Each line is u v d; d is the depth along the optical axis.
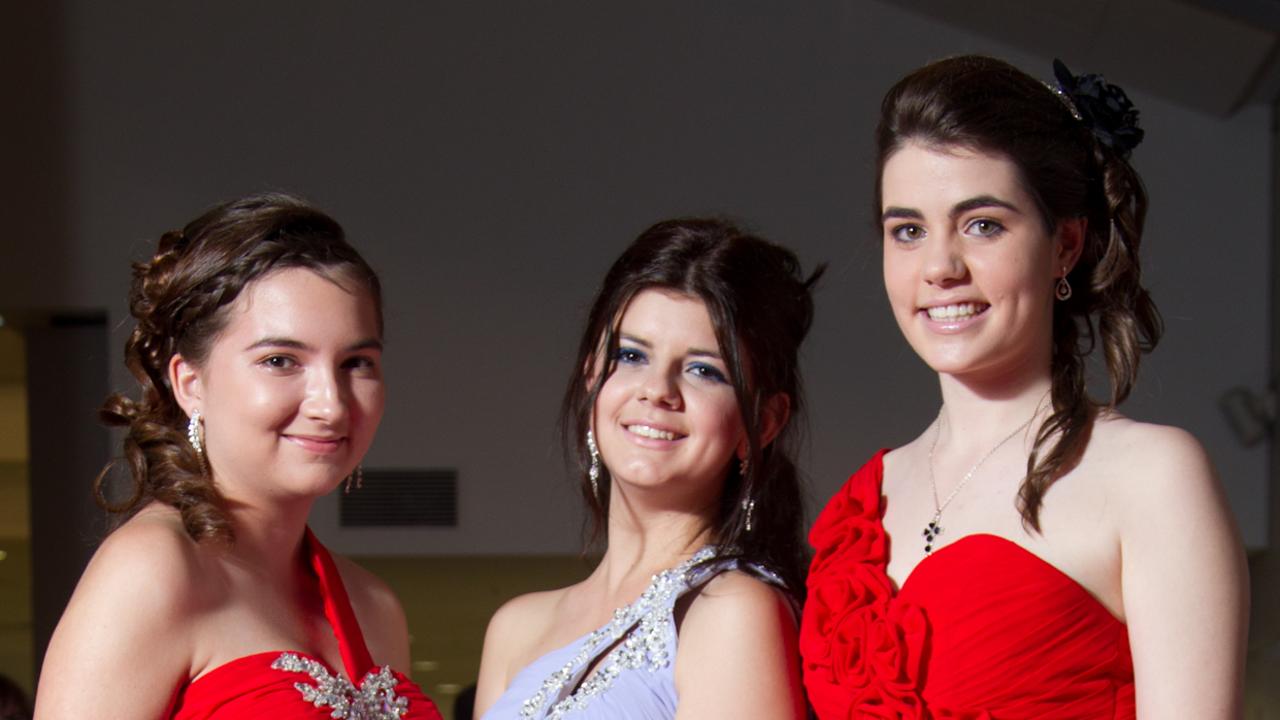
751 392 2.52
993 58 2.27
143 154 8.18
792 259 2.67
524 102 8.34
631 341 2.53
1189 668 1.97
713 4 8.29
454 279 8.35
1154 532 2.02
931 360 2.21
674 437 2.51
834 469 8.26
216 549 2.32
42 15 8.15
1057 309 2.28
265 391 2.30
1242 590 2.01
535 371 8.34
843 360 8.27
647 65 8.30
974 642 2.09
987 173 2.14
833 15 8.25
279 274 2.32
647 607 2.50
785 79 8.27
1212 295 8.16
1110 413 2.19
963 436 2.30
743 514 2.57
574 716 2.42
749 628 2.40
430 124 8.34
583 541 2.81
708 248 2.52
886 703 2.14
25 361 8.30
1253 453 8.10
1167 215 8.18
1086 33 7.62
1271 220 8.11
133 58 8.18
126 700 2.17
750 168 8.28
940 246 2.16
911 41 8.21
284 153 8.27
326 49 8.27
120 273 8.13
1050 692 2.06
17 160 8.12
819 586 2.35
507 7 8.31
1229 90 7.70
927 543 2.24
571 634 2.66
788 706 2.38
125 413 2.43
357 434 2.37
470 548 8.34
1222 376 8.14
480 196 8.34
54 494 8.20
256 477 2.35
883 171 2.24
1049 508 2.12
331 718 2.29
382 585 2.77
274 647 2.33
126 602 2.19
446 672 7.80
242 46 8.25
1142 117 8.19
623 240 8.31
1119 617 2.08
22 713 5.00
